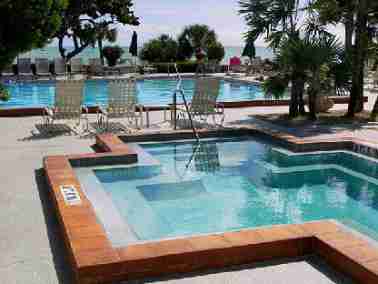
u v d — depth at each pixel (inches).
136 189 263.7
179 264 147.6
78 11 1011.3
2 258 159.2
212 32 1157.7
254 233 162.9
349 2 452.8
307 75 429.7
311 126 414.9
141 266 143.4
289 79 435.8
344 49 436.1
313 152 336.8
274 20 446.9
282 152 340.5
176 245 152.4
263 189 269.1
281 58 433.1
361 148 331.0
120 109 399.9
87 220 173.0
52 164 258.2
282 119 449.4
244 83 860.6
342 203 249.3
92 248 149.1
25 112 462.6
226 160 325.4
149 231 209.2
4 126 405.1
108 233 196.7
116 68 979.9
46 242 171.9
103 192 250.2
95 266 138.6
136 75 960.3
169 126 410.6
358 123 427.2
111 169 291.0
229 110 516.4
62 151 316.8
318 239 158.4
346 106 551.5
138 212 231.6
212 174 293.9
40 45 261.4
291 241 158.2
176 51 1120.2
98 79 875.4
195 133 378.0
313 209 240.2
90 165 289.4
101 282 140.3
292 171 302.4
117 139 335.0
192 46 1143.0
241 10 457.7
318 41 432.8
